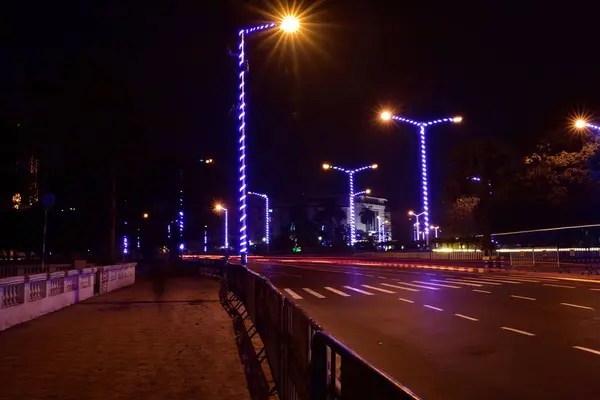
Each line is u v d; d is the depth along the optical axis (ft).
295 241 456.45
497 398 23.79
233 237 366.43
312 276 118.52
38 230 127.24
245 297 57.72
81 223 131.64
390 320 47.93
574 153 136.15
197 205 156.04
